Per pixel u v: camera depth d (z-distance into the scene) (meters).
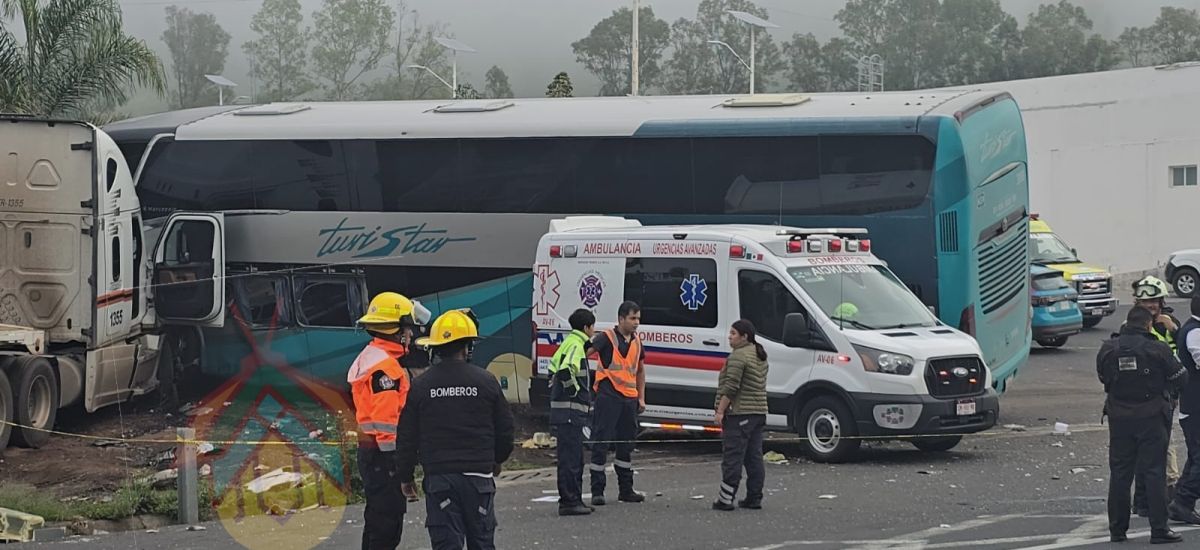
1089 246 45.28
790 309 14.88
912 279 16.73
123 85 26.05
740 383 11.49
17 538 10.88
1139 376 9.78
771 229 15.70
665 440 16.61
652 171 18.19
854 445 14.37
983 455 14.83
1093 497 12.09
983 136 17.23
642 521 11.07
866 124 16.97
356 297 19.62
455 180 19.14
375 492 8.15
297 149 19.97
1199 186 42.81
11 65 24.72
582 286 16.38
